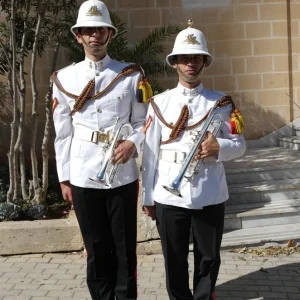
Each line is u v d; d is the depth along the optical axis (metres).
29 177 7.03
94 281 3.52
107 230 3.50
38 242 5.12
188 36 3.22
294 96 8.11
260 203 5.75
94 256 3.48
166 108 3.36
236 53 7.96
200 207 3.27
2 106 7.50
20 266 4.81
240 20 7.91
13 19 5.55
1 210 5.55
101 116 3.31
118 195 3.37
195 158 3.23
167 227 3.38
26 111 7.56
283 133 8.14
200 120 3.29
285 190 5.84
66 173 3.45
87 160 3.34
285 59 8.02
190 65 3.23
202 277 3.44
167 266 3.45
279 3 7.93
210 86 7.99
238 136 3.38
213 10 7.86
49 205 6.12
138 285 4.30
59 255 5.10
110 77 3.33
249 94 8.04
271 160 6.69
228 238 5.20
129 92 3.36
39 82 7.54
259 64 8.00
